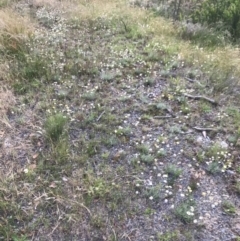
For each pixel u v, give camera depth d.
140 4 7.75
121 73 4.79
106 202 2.99
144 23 6.59
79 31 5.96
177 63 5.11
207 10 6.91
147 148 3.49
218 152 3.46
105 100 4.20
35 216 2.88
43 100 4.16
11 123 3.82
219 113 4.04
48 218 2.87
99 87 4.47
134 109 4.10
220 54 5.64
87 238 2.75
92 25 6.27
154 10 7.49
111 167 3.32
